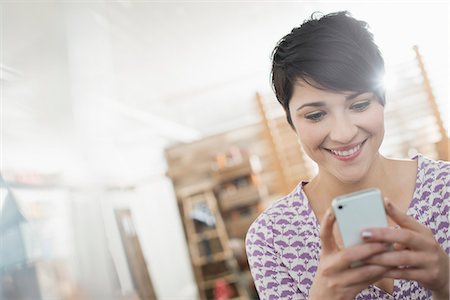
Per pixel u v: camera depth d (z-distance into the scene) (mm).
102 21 3748
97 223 4871
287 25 4477
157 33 4188
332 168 714
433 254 603
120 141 5766
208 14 4109
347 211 638
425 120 4051
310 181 854
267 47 4898
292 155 4676
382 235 590
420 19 3816
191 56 4750
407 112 4078
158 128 6457
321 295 630
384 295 750
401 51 3990
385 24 3859
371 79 664
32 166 4039
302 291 802
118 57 4414
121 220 5562
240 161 5930
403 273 617
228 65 5168
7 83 3725
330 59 655
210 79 5387
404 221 625
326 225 641
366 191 643
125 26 3926
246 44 4688
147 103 5578
